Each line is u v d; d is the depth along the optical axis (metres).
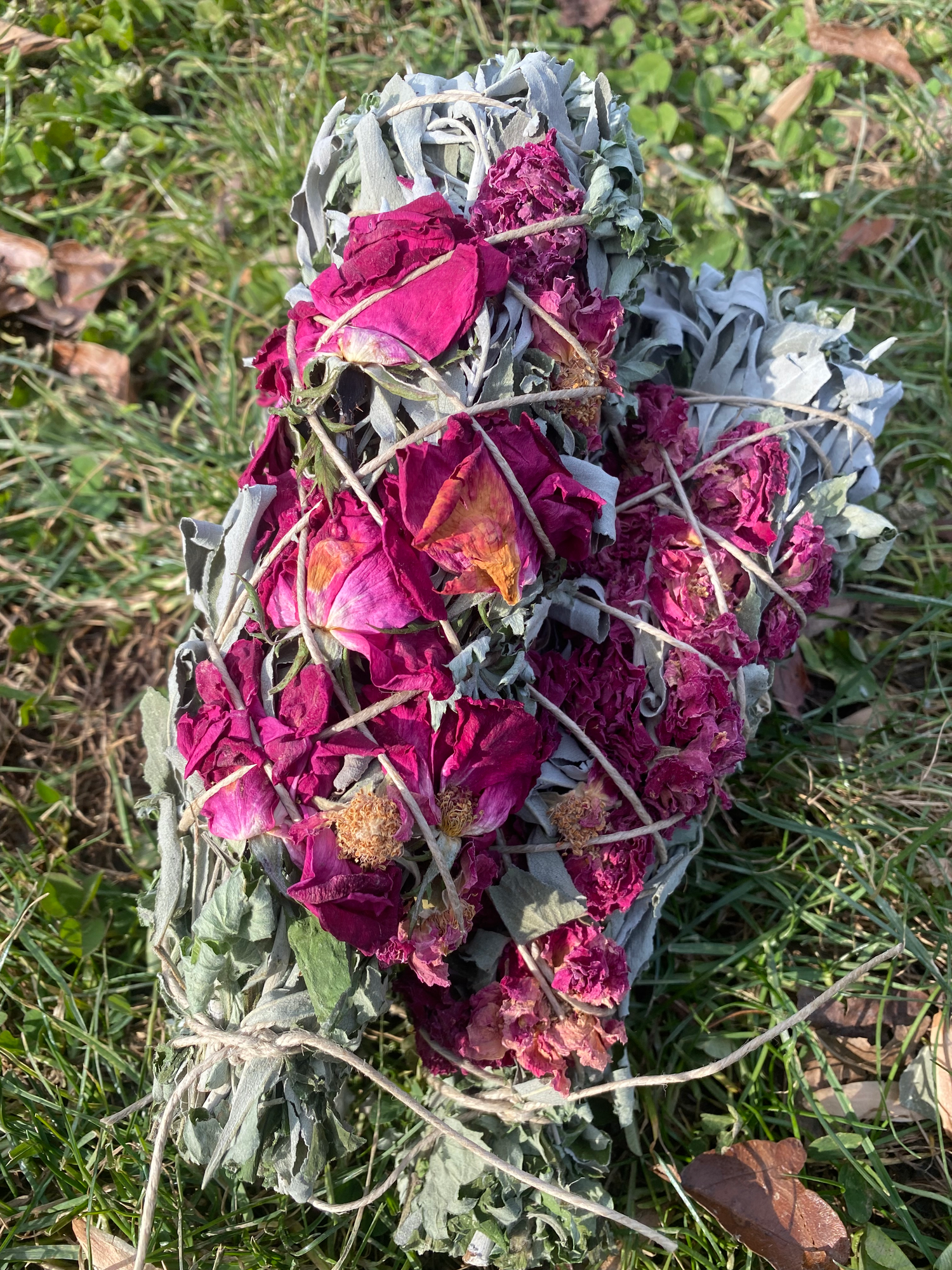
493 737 0.80
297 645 0.84
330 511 0.83
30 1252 0.99
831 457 1.11
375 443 0.86
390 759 0.79
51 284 1.54
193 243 1.56
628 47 1.72
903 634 1.33
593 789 0.91
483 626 0.85
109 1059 1.10
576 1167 0.97
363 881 0.76
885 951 1.14
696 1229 1.03
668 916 1.19
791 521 1.05
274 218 1.58
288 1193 0.86
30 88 1.64
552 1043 0.90
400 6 1.74
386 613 0.80
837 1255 0.96
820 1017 1.14
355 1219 1.00
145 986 1.21
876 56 1.66
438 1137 0.97
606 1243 0.96
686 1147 1.09
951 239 1.59
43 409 1.51
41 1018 1.13
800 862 1.24
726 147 1.68
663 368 1.09
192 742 0.81
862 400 1.10
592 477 0.89
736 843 1.25
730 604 1.01
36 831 1.25
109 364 1.53
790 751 1.26
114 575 1.45
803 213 1.65
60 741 1.36
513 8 1.73
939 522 1.45
